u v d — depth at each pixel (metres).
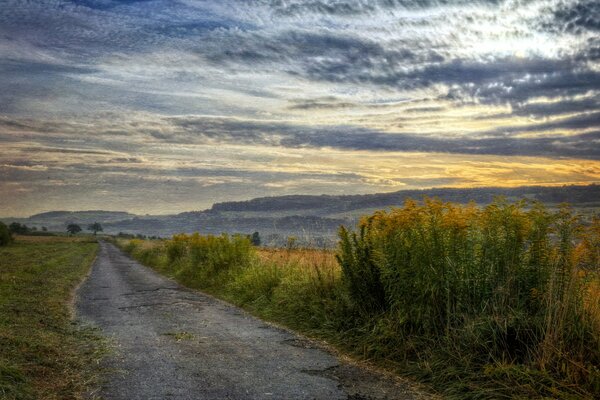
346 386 6.33
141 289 17.73
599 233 6.61
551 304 6.25
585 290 6.55
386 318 8.09
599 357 5.79
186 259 24.22
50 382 6.30
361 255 9.20
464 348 6.69
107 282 20.56
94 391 6.04
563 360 5.79
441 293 7.39
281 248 16.23
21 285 16.61
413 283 7.65
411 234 7.95
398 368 6.96
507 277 6.92
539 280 6.81
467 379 6.12
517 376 5.79
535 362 5.98
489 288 7.14
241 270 16.56
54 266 27.88
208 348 8.34
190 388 6.21
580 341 5.98
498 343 6.53
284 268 13.88
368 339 7.95
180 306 13.23
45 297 14.20
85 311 12.41
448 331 7.00
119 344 8.59
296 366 7.25
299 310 10.84
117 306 13.35
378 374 6.87
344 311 9.30
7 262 31.19
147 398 5.82
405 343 7.31
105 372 6.85
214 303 13.82
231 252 18.53
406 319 7.61
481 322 6.70
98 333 9.53
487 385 5.87
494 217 7.34
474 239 7.46
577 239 6.68
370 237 9.23
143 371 6.94
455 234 7.49
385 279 8.34
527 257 7.07
